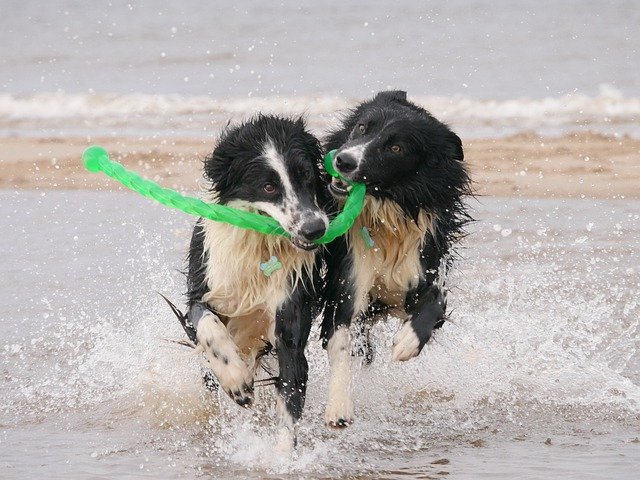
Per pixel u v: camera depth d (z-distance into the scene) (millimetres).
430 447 9281
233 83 32625
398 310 10461
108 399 10508
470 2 51594
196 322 9297
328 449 9180
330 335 9805
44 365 11344
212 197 9570
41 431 9703
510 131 24969
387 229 9898
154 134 25562
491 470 8570
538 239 16094
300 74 33750
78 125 27375
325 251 9938
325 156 9750
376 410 10305
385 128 9625
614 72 32281
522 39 39406
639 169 20797
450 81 31500
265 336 9852
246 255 9281
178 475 8539
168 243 16188
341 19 47469
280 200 8984
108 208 18922
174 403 10352
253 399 9242
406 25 44625
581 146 22984
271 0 55781
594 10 47094
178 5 56094
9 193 20438
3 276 14617
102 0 58844
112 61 38375
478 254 15266
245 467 8742
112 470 8656
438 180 10047
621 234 16297
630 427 9711
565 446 9203
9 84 34219
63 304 13297
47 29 47500
